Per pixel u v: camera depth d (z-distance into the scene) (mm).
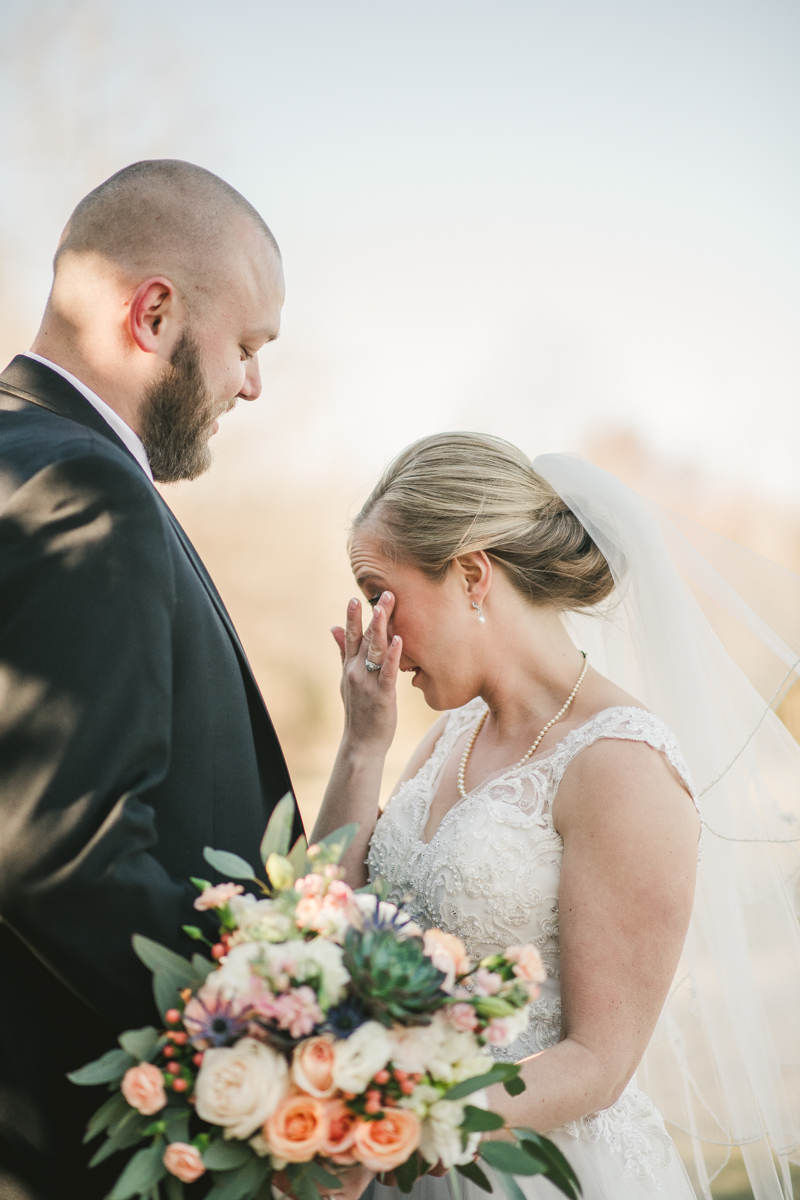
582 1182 1529
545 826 1626
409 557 1805
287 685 9484
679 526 1951
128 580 1332
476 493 1785
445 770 1969
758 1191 1850
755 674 1836
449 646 1824
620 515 1820
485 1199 1579
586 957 1476
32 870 1201
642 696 1894
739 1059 1815
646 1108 1730
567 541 1808
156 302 1650
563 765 1634
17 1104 1342
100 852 1216
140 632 1320
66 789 1227
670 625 1799
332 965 1086
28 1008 1366
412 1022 1082
